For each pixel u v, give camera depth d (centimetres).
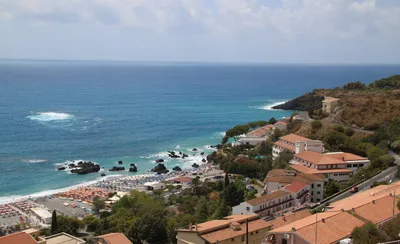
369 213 7006
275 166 15488
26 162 19888
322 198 11925
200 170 18575
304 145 15975
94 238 9406
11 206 13888
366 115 19112
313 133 18812
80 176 18112
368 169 13525
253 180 15150
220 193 13438
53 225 11062
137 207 12350
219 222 8325
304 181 11744
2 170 18538
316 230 6162
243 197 12250
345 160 14338
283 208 10638
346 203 8112
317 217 6869
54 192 15875
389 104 19475
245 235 7762
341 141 16875
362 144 16125
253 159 17462
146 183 16488
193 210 12138
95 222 11494
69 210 13638
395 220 6600
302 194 11294
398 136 16225
